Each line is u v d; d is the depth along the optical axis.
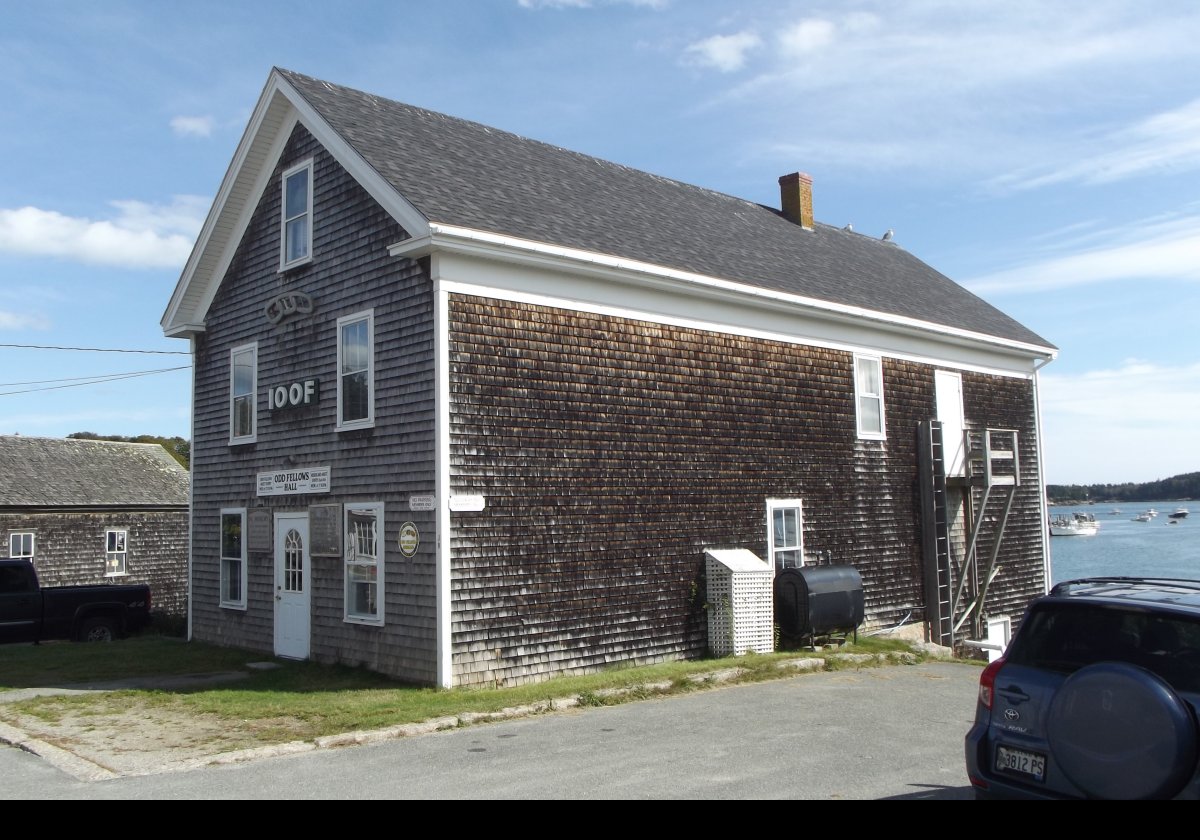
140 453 33.78
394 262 13.45
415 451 12.86
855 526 18.28
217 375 17.28
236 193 16.55
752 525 16.28
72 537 28.66
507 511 12.98
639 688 12.00
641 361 14.89
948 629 19.78
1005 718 6.00
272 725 10.12
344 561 14.10
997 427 22.34
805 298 17.17
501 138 17.70
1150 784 4.96
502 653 12.74
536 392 13.48
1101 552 73.19
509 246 12.92
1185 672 5.35
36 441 31.72
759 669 13.59
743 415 16.39
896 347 19.78
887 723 10.27
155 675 13.94
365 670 13.54
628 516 14.42
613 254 14.12
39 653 16.23
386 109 16.05
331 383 14.56
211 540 17.27
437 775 8.01
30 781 7.98
